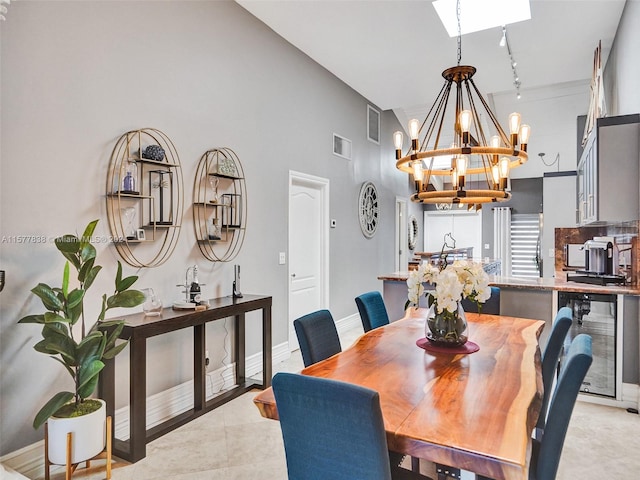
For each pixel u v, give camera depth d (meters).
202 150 3.36
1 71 2.15
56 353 2.09
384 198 6.95
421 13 3.72
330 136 5.27
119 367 2.75
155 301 2.74
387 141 7.02
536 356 2.07
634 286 3.44
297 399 1.30
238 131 3.74
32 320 2.00
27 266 2.26
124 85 2.76
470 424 1.34
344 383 1.24
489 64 4.71
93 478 2.26
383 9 3.67
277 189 4.27
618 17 3.73
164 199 3.04
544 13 3.68
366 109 6.23
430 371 1.85
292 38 4.19
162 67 3.03
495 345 2.26
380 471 1.22
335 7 3.65
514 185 9.96
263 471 2.34
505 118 6.84
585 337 1.70
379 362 1.98
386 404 1.50
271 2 3.58
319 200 5.16
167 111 3.06
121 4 2.74
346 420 1.23
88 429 2.16
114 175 2.69
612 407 3.22
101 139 2.62
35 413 2.30
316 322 2.31
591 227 4.83
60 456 2.11
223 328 3.60
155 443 2.64
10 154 2.19
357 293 6.02
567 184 6.80
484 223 10.19
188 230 3.24
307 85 4.78
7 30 2.17
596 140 3.22
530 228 9.81
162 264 3.03
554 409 1.50
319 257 5.16
